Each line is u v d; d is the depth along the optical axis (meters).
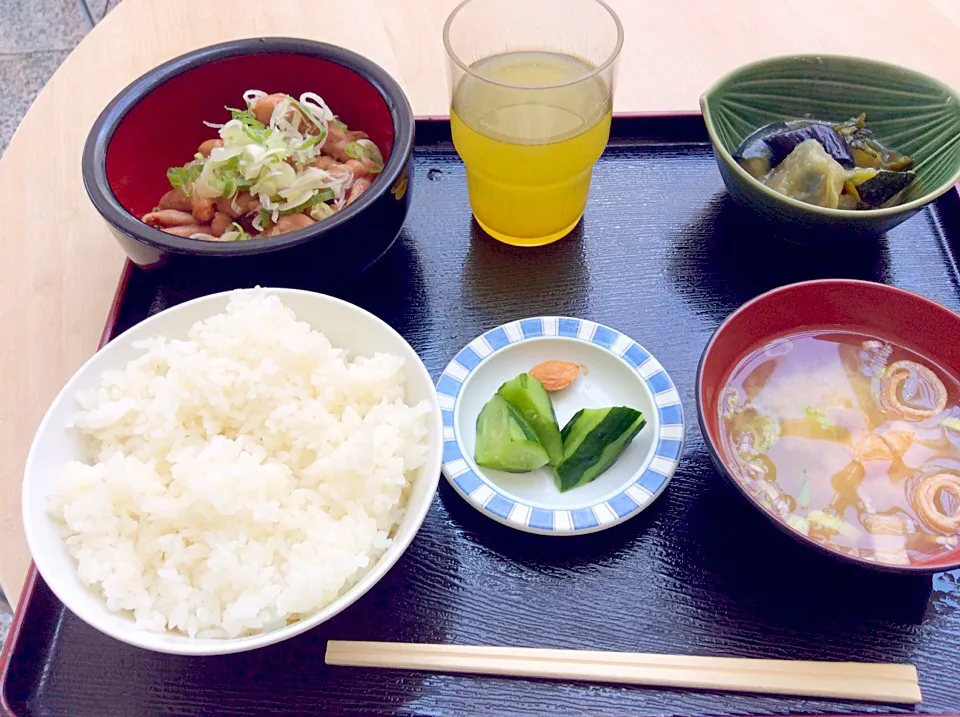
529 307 0.37
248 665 0.27
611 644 0.28
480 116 0.35
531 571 0.29
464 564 0.29
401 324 0.37
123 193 0.37
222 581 0.25
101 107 0.45
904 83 0.38
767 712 0.26
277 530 0.27
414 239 0.40
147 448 0.28
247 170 0.35
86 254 0.39
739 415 0.32
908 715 0.26
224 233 0.37
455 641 0.28
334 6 0.49
